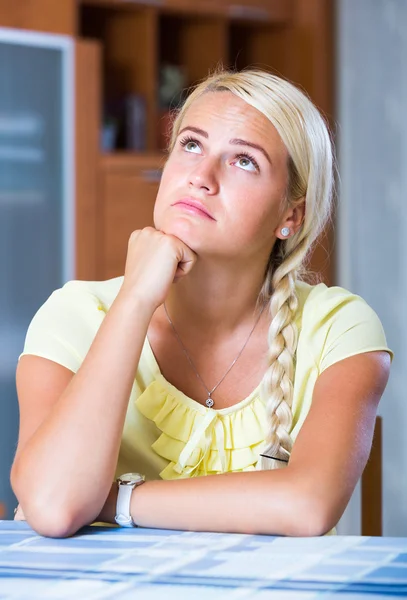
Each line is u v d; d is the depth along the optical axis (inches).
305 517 53.8
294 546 50.2
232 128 64.7
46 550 49.7
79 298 70.6
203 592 42.8
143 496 55.5
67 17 175.3
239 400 69.9
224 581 44.2
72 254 179.5
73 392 57.6
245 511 54.0
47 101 174.9
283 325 69.1
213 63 212.2
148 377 69.7
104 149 195.5
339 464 57.6
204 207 63.7
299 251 71.1
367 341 68.4
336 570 45.8
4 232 171.8
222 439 68.7
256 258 67.9
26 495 54.6
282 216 68.9
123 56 203.3
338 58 218.5
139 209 187.3
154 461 70.1
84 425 56.3
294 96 67.5
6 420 171.8
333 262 218.4
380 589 43.2
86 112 179.0
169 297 69.7
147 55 200.1
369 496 75.4
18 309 173.9
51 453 55.5
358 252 215.5
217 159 64.6
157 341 70.4
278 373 68.4
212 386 70.1
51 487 54.2
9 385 172.4
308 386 69.9
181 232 63.3
